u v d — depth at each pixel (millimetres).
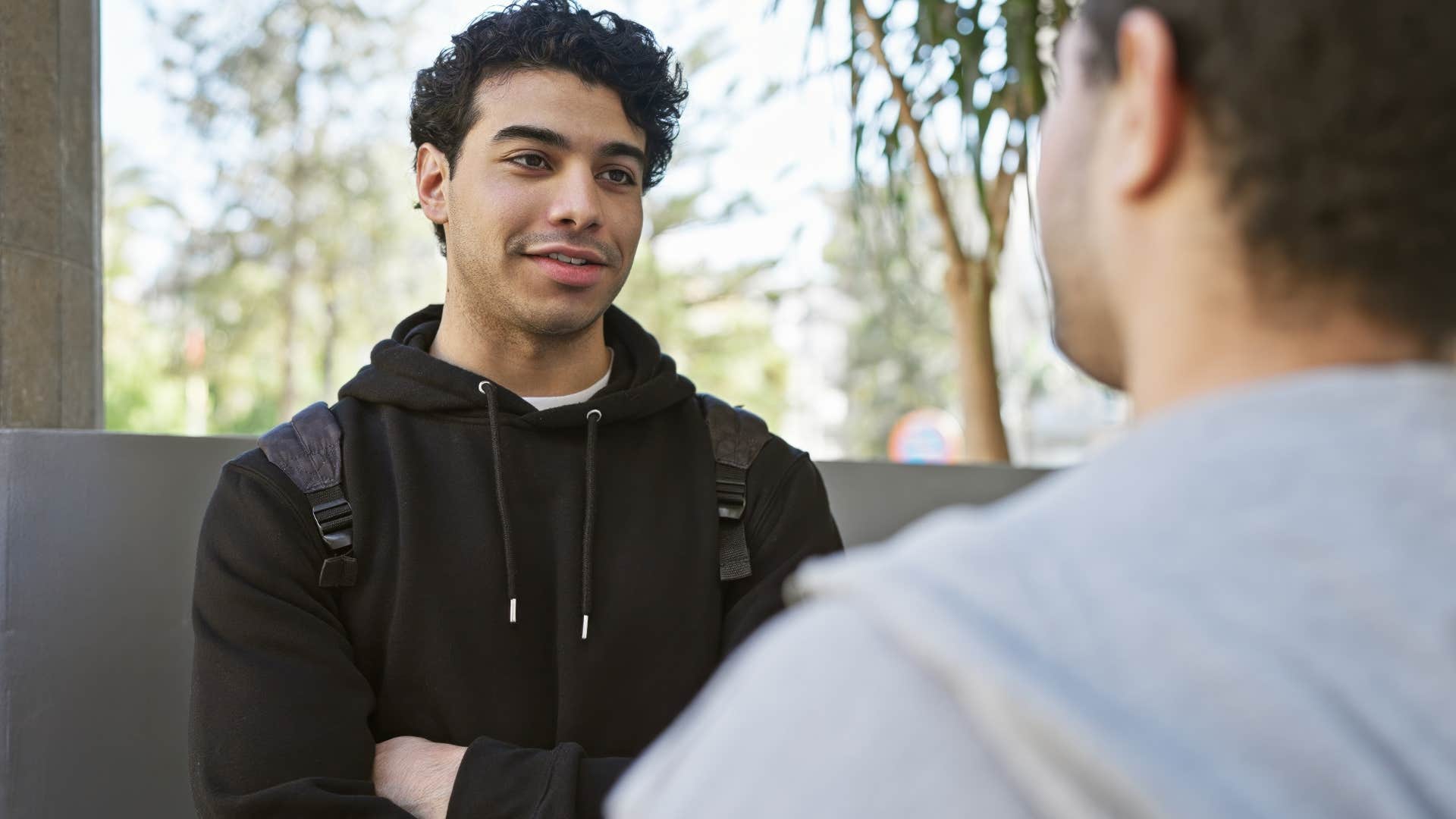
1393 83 385
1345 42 389
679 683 1353
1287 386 390
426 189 1513
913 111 2752
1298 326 404
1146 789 310
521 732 1304
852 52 2754
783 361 26797
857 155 2793
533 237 1390
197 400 21969
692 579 1386
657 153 1541
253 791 1179
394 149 22250
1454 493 360
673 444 1465
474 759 1206
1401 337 402
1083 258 472
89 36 1873
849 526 2232
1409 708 330
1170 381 425
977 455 2949
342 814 1158
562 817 1160
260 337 22125
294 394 22328
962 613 344
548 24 1414
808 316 26797
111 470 1678
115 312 22391
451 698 1291
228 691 1220
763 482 1460
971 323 2941
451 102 1431
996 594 354
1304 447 372
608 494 1406
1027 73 2512
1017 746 323
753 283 23297
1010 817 327
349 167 22031
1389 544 350
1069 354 503
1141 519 367
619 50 1424
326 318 22391
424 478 1358
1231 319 412
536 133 1383
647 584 1368
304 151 21875
